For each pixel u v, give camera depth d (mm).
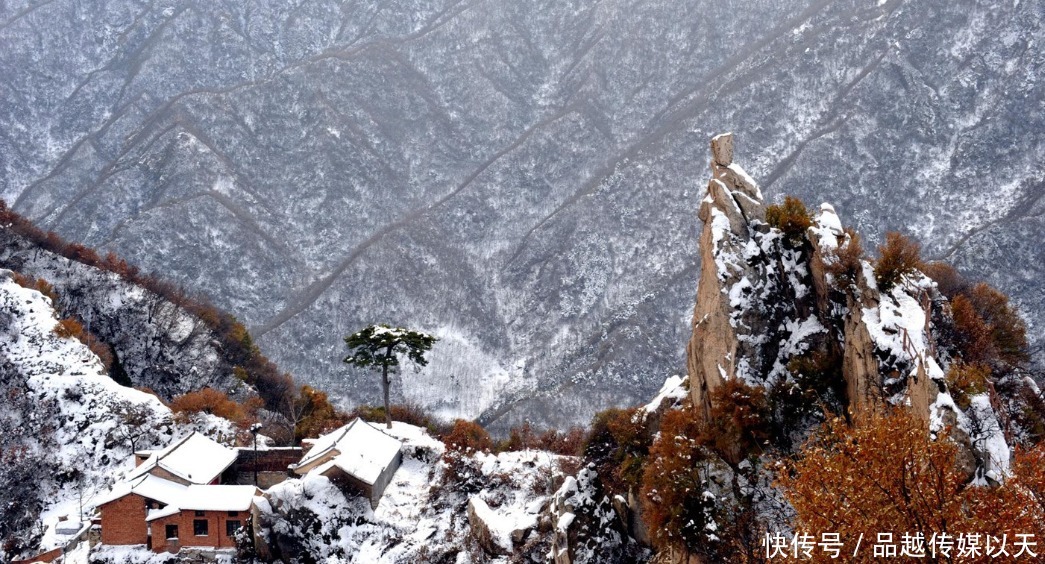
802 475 36094
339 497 86812
